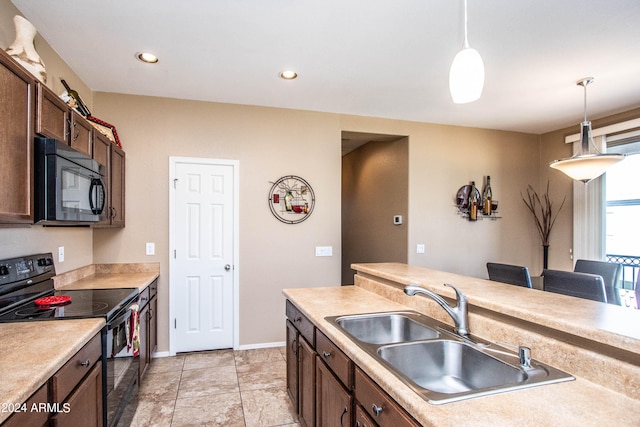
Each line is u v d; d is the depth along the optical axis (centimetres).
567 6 201
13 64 150
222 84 317
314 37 237
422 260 437
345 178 604
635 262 383
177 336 348
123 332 208
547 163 487
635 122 373
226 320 362
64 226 267
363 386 130
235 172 364
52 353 129
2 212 143
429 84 318
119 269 332
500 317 144
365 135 430
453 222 452
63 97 218
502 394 100
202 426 227
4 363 120
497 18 213
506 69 286
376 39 239
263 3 199
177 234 348
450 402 96
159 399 260
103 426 173
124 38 238
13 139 151
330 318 183
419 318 183
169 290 345
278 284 377
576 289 225
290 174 383
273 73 294
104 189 259
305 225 387
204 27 224
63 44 245
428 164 441
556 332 121
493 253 471
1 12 189
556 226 473
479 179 465
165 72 291
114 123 334
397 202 453
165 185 345
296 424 230
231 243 363
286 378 271
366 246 529
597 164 276
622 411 91
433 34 233
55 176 171
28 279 207
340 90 332
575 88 327
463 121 437
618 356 103
